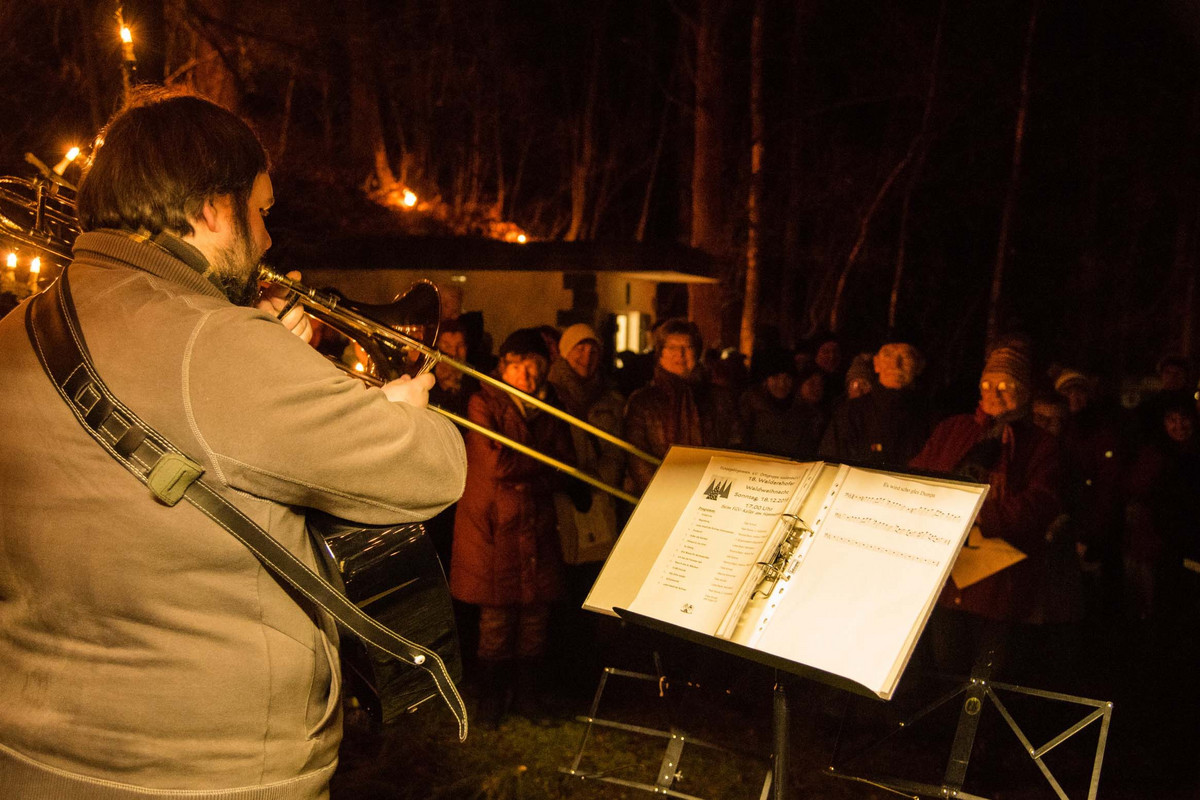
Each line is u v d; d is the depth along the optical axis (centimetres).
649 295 1415
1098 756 240
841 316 2148
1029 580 378
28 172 197
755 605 214
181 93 171
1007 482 371
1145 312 2211
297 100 1625
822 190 1959
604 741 408
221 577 150
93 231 161
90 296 154
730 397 585
